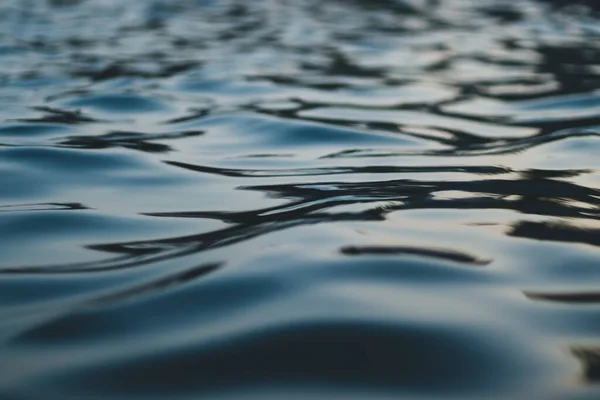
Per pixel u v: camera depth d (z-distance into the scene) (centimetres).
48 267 266
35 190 372
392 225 295
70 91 655
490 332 202
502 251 266
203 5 1382
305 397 171
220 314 213
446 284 234
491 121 554
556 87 682
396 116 570
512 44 951
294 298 221
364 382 177
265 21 1181
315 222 302
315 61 831
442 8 1351
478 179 386
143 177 399
